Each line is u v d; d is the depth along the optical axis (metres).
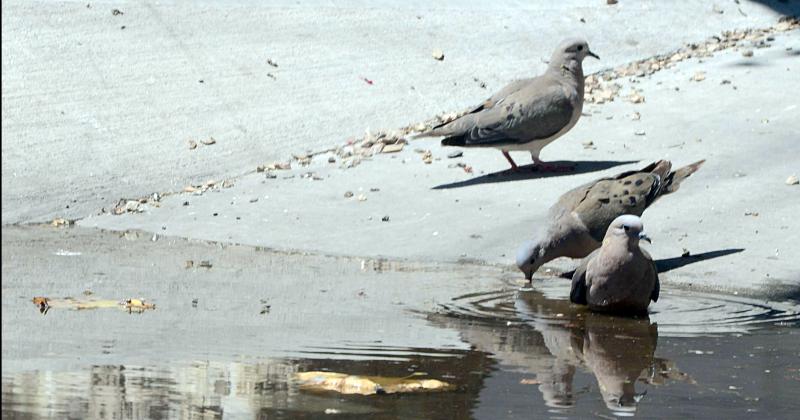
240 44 19.42
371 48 19.67
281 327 9.91
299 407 7.62
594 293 10.70
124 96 17.73
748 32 21.11
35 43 18.77
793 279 11.80
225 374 8.38
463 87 18.61
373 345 9.32
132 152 16.42
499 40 20.23
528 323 10.25
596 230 12.13
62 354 8.91
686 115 17.23
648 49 20.31
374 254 13.18
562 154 16.25
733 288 11.58
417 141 17.08
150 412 7.47
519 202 14.55
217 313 10.41
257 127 17.25
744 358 9.06
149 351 9.02
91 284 11.56
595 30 20.83
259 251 13.38
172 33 19.52
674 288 11.62
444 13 21.09
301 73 18.73
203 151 16.56
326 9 20.83
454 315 10.48
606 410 7.65
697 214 13.73
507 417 7.47
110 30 19.41
